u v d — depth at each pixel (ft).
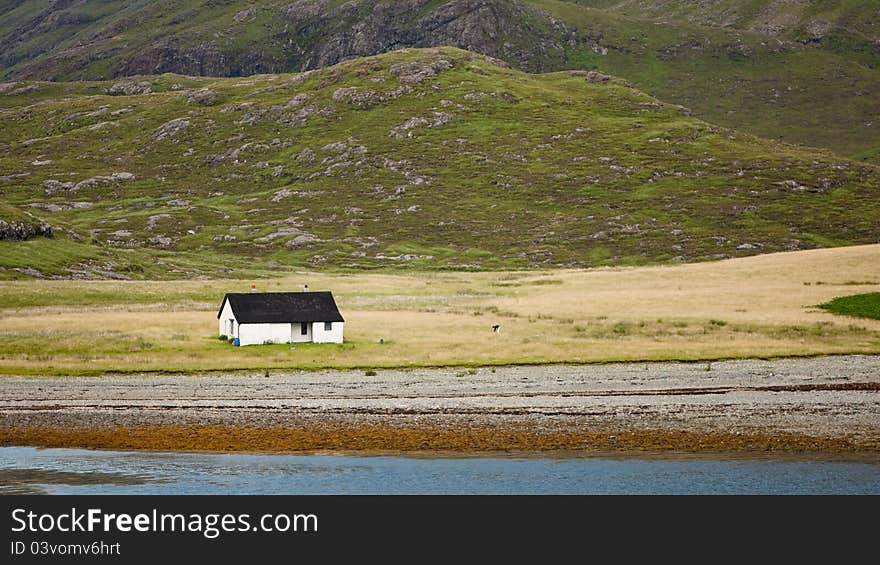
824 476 267.59
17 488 260.42
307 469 276.41
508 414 346.74
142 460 286.25
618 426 325.62
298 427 327.26
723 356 482.69
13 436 315.17
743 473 270.87
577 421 334.24
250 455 291.79
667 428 322.55
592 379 424.87
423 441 307.37
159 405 367.66
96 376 437.58
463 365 468.34
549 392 393.29
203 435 316.40
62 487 260.83
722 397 378.12
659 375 434.71
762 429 320.29
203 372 451.94
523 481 265.13
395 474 272.51
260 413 351.05
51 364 463.83
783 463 280.10
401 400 376.89
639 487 259.60
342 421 336.90
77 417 344.08
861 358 479.41
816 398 374.63
